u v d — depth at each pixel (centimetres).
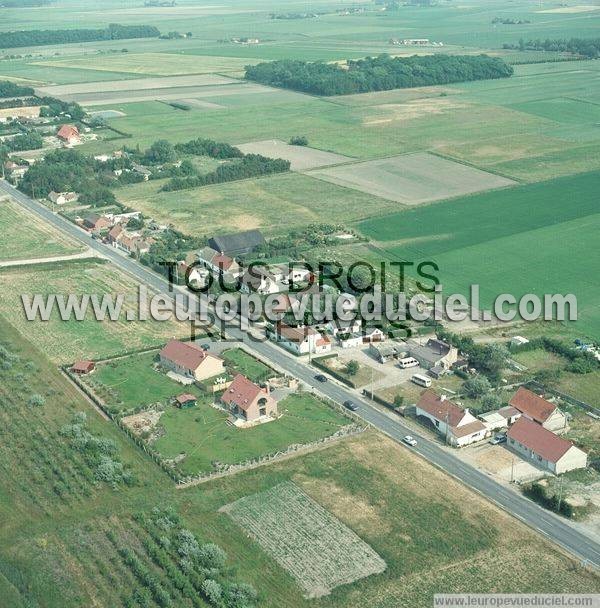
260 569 12731
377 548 13225
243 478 15088
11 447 15950
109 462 15162
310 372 19175
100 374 18962
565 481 14862
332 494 14625
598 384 18538
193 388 18350
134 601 11956
